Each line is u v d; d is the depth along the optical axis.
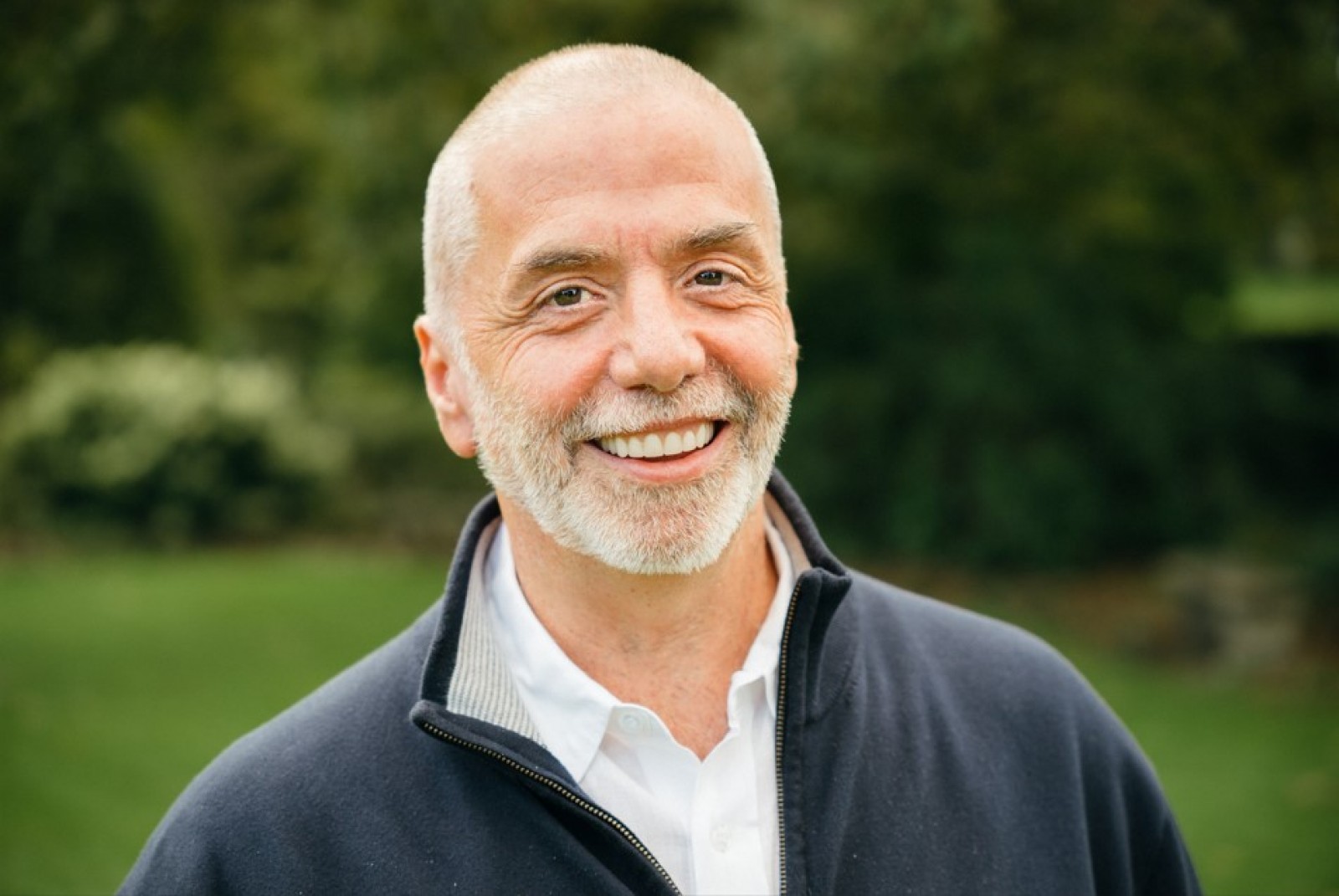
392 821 1.47
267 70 11.88
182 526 12.76
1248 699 7.45
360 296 14.23
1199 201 9.76
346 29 8.96
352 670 1.65
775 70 8.50
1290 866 4.99
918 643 1.74
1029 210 10.39
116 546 12.40
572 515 1.49
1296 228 10.16
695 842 1.48
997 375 10.30
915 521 10.46
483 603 1.60
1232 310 11.56
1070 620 9.30
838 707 1.57
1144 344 10.82
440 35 8.96
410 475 15.06
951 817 1.58
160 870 1.49
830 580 1.54
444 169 1.59
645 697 1.60
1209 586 8.35
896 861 1.52
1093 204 10.12
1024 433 10.49
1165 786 5.98
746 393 1.50
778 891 1.49
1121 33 7.68
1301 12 6.78
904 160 9.56
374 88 9.44
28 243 8.15
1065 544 10.26
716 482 1.49
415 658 1.59
